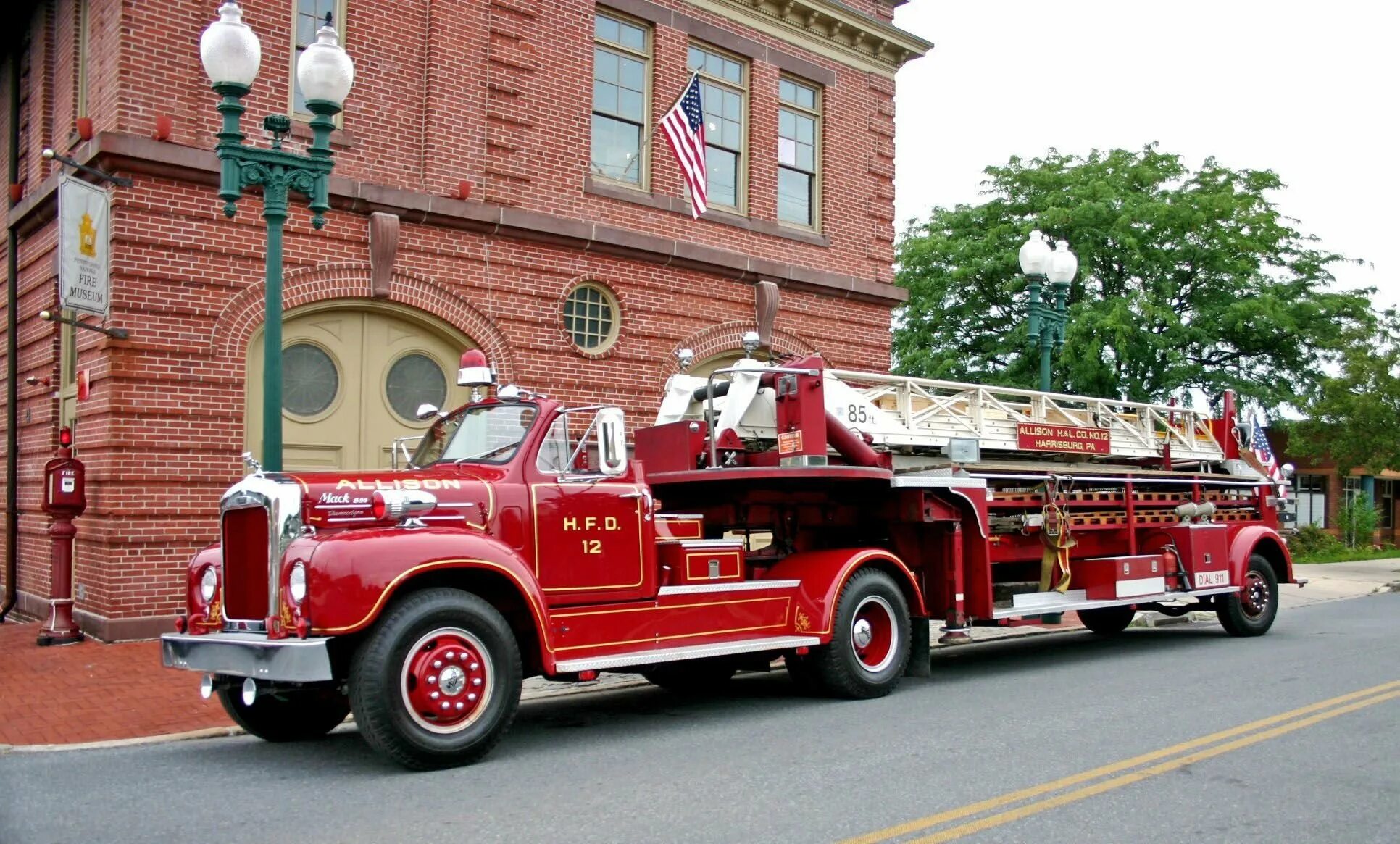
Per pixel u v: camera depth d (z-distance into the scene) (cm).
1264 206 3130
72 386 1266
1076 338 2816
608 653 775
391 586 653
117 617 1109
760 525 1001
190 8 1180
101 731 802
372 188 1268
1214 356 3177
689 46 1631
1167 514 1291
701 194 1469
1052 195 3084
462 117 1365
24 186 1456
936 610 1042
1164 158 3164
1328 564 2725
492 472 763
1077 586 1178
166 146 1134
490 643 689
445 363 1364
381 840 523
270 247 848
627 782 634
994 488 1106
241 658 657
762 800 589
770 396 978
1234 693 915
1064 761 674
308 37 1269
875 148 1869
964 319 3303
